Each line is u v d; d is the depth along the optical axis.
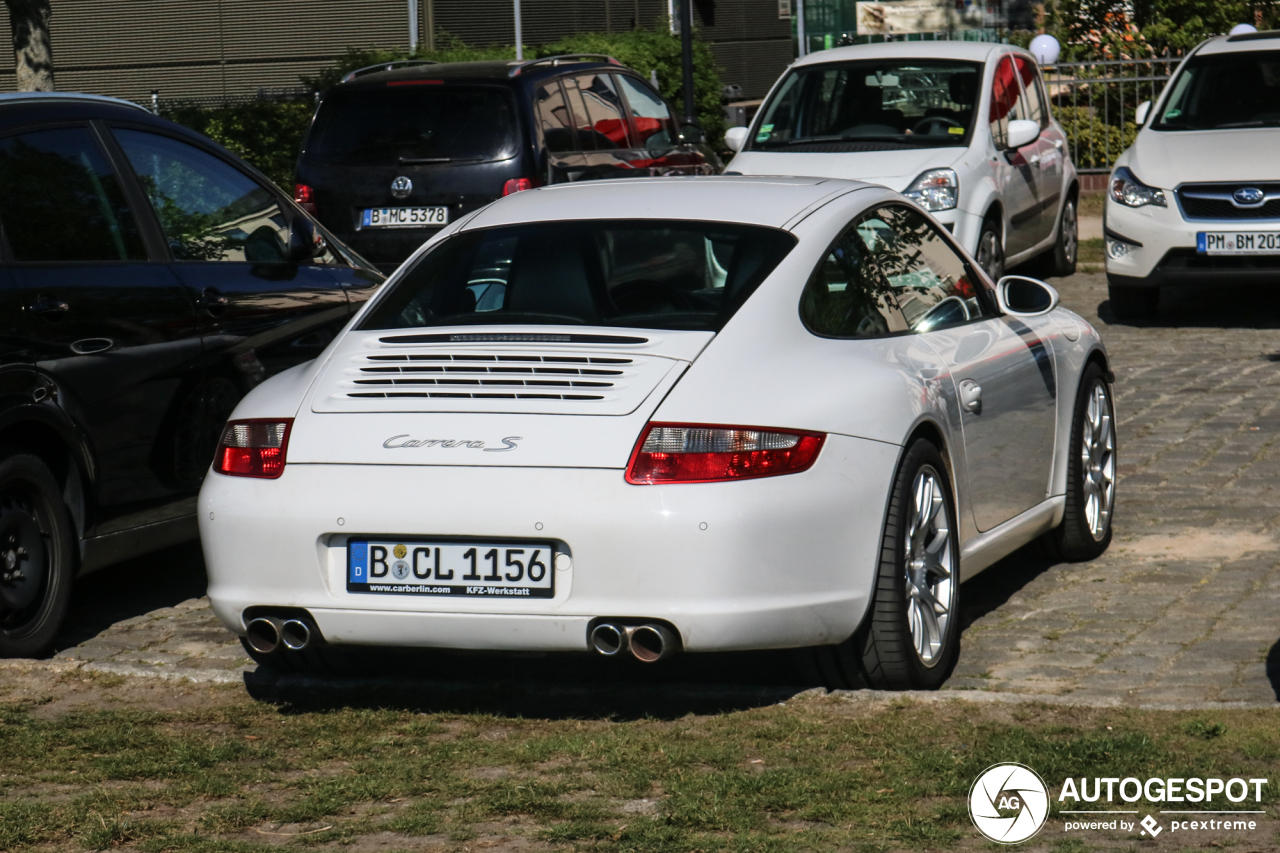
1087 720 4.52
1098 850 3.62
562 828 3.79
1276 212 11.99
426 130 11.34
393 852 3.70
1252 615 5.71
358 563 4.54
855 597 4.61
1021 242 13.67
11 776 4.31
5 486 5.53
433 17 28.78
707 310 4.81
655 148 13.05
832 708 4.69
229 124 17.91
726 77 35.75
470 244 5.31
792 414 4.52
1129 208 12.50
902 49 13.53
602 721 4.74
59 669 5.32
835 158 12.51
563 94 11.88
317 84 19.84
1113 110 20.39
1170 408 9.60
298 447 4.64
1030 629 5.68
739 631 4.34
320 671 5.27
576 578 4.36
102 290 5.92
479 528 4.40
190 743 4.59
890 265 5.47
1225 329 12.41
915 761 4.19
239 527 4.63
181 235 6.44
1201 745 4.28
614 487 4.34
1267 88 13.04
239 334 6.50
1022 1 26.81
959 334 5.63
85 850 3.74
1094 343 6.70
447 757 4.41
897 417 4.80
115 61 31.06
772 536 4.36
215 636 5.98
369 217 11.38
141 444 6.07
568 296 4.98
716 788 4.04
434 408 4.60
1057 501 6.30
